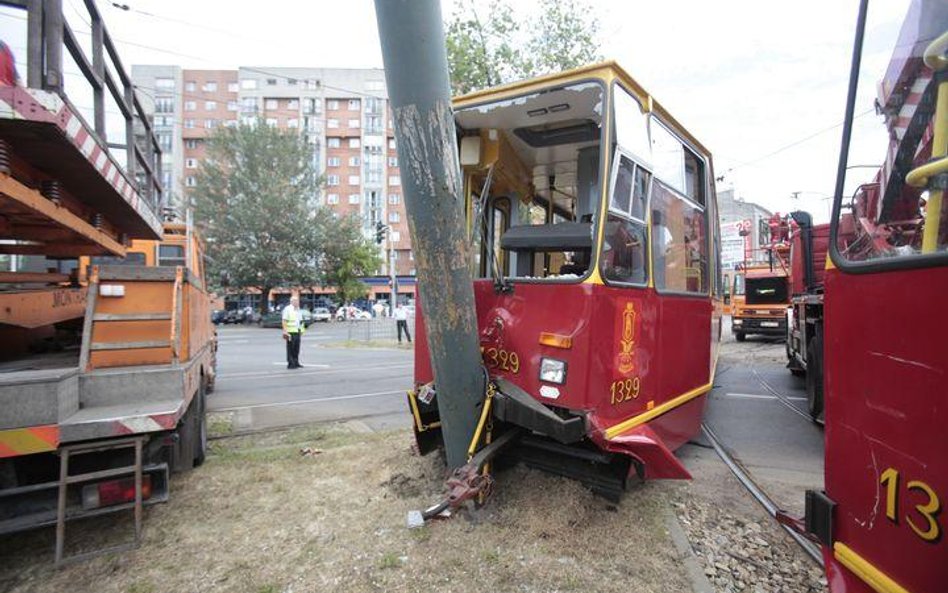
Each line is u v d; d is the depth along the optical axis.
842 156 2.19
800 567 3.42
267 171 46.88
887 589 1.73
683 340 5.23
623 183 4.08
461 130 5.10
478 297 4.47
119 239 5.96
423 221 3.65
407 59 3.41
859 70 2.16
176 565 3.34
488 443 4.05
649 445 3.67
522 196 5.94
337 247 48.56
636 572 3.25
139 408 3.56
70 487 3.31
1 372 3.53
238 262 44.75
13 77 2.79
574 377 3.71
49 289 5.45
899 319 1.72
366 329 26.69
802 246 8.24
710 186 6.41
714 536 3.81
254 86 74.56
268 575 3.22
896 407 1.72
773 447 6.23
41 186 3.62
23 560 3.41
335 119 76.00
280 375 12.61
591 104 4.52
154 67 72.38
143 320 3.89
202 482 4.73
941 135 1.71
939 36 1.76
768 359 14.91
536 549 3.46
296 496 4.39
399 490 4.43
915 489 1.62
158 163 6.85
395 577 3.19
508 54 14.13
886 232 1.90
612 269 3.94
